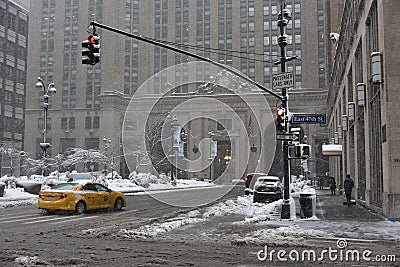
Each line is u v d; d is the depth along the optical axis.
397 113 15.99
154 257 9.15
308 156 16.64
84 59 15.20
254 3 89.38
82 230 13.37
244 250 10.03
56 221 15.91
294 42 86.00
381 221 15.73
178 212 19.77
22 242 11.07
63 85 96.81
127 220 16.30
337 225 14.55
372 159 20.41
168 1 94.06
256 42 88.06
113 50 92.62
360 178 24.36
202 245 10.73
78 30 97.50
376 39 18.88
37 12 100.38
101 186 20.44
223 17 90.75
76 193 18.80
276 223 15.27
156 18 94.44
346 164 32.19
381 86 17.03
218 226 14.55
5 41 79.81
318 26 85.12
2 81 78.56
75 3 98.56
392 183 15.95
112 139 88.25
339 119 38.16
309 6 85.62
